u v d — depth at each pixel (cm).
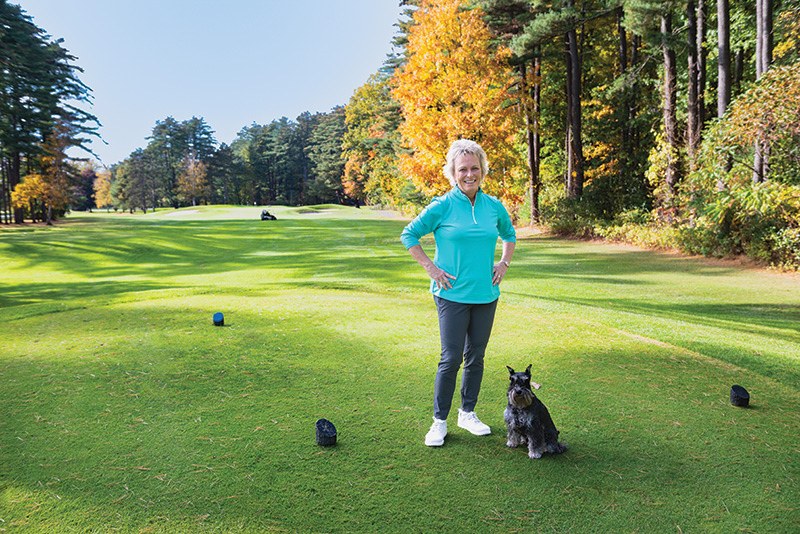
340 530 217
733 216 1374
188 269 1697
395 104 3650
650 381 405
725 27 1461
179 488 248
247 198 10819
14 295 1159
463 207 299
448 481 258
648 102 2384
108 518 223
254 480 256
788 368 450
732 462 276
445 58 2052
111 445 292
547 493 247
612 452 289
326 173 8569
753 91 1176
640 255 1594
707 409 349
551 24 2119
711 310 806
